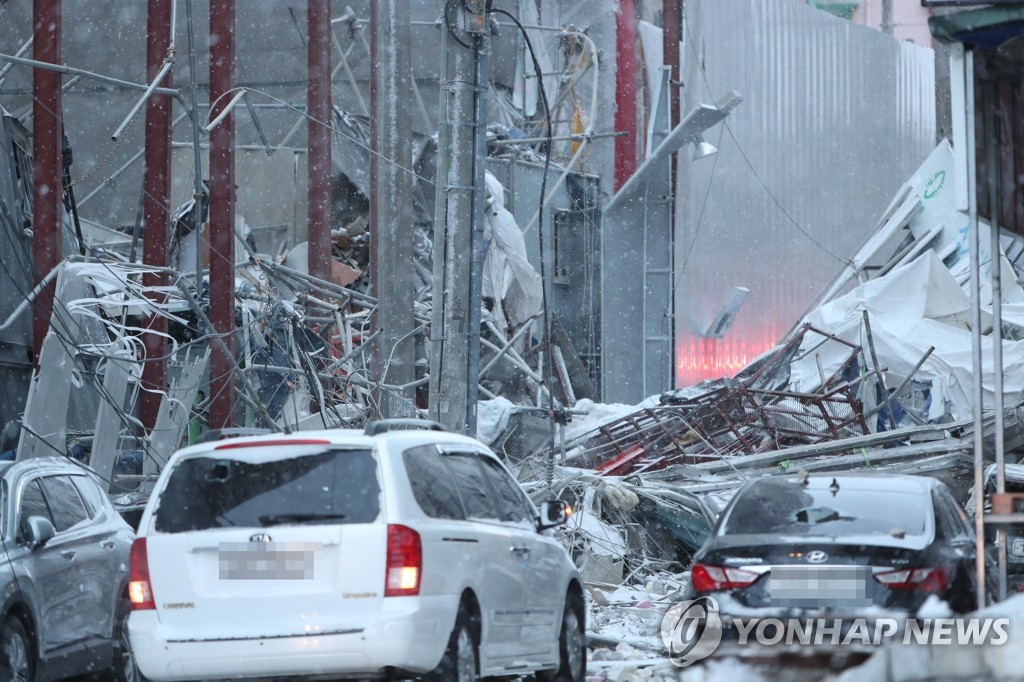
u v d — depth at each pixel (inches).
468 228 2046.0
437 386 2044.8
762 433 3157.0
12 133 3075.8
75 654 1398.9
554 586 1428.4
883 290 4471.0
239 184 4320.9
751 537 1304.1
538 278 4188.0
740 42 5531.5
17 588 1270.9
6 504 1350.9
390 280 2171.5
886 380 4124.0
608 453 3095.5
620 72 5108.3
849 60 6314.0
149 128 2920.8
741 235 5477.4
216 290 2807.6
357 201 4471.0
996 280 1074.7
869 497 1396.4
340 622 1129.4
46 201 2657.5
